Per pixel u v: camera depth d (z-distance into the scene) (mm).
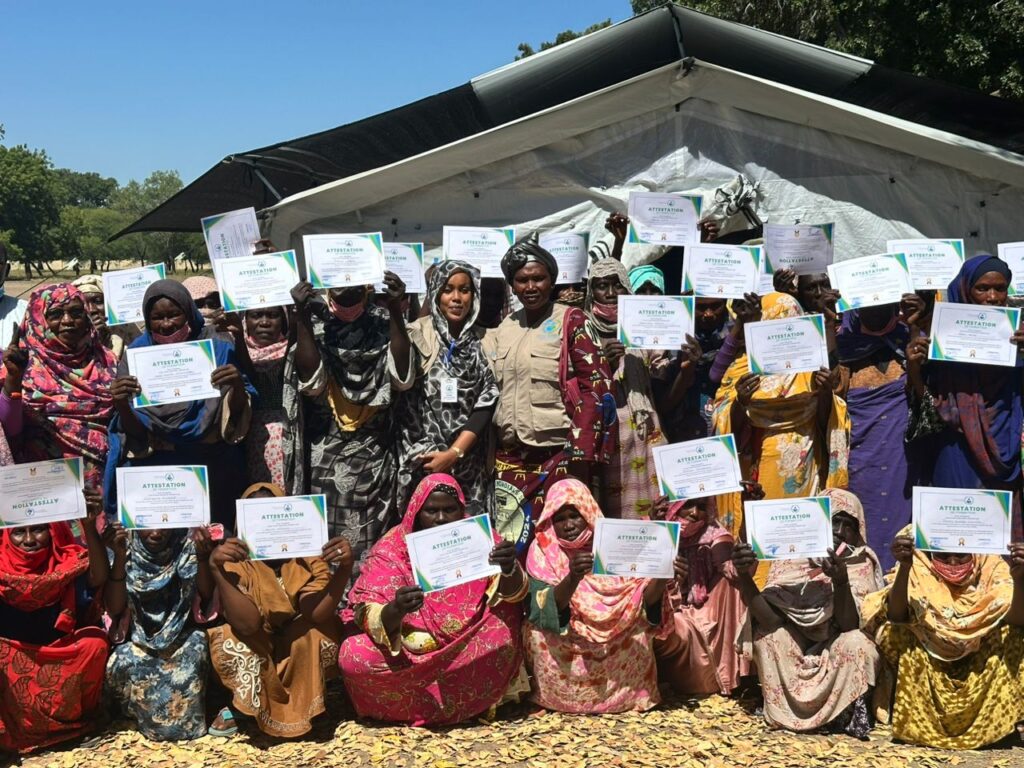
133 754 4777
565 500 5207
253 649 4762
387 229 8242
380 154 10164
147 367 5109
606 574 4852
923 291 6395
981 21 14781
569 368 5582
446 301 5535
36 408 5688
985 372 5504
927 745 4785
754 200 7789
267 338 5934
